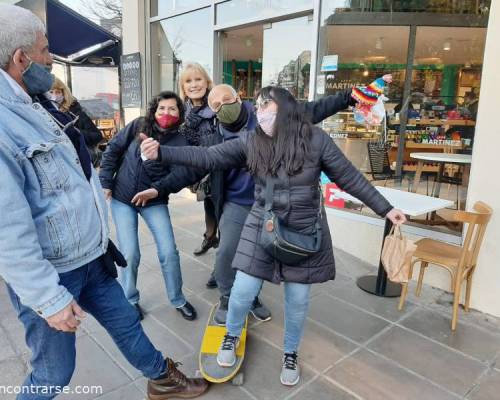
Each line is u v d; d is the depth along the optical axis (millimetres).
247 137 1893
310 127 1777
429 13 4855
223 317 2447
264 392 2008
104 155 2500
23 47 1209
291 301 1949
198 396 1959
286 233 1753
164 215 2523
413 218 3512
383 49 5281
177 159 1861
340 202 3895
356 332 2557
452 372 2193
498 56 2531
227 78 5473
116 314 1620
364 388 2055
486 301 2777
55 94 2930
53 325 1237
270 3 4520
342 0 4223
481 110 2645
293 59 4574
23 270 1154
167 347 2363
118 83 8742
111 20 16141
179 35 5859
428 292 3100
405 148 5559
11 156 1151
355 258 3734
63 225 1315
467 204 2814
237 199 2355
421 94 5574
